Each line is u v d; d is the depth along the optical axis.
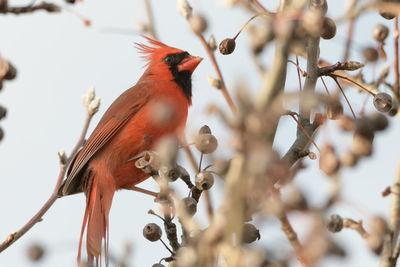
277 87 3.79
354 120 4.96
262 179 3.19
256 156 3.11
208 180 4.89
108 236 8.53
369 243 4.61
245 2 4.88
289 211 3.55
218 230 3.34
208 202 4.43
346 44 5.68
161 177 5.30
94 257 5.88
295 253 3.40
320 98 3.41
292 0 4.64
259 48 4.13
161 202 5.65
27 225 6.91
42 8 5.54
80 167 8.94
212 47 6.28
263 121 3.14
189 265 3.46
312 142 5.09
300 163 4.66
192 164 5.84
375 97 5.69
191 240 3.96
